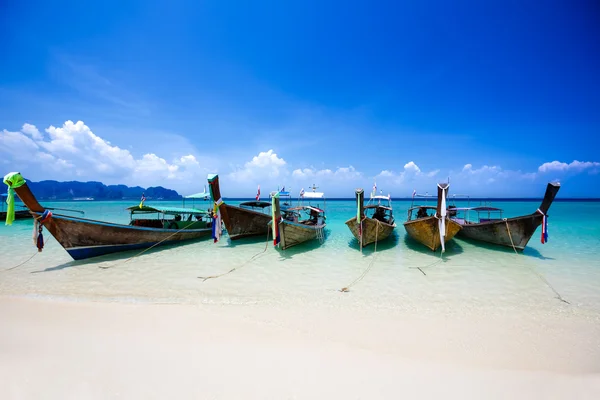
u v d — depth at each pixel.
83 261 11.83
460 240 15.99
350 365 4.43
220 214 13.55
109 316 6.39
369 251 13.76
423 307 7.33
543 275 10.06
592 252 13.48
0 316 6.29
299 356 4.69
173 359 4.49
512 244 13.11
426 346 5.22
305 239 14.88
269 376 4.08
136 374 4.05
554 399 3.74
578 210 46.34
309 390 3.77
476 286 8.99
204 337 5.36
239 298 7.91
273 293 8.36
